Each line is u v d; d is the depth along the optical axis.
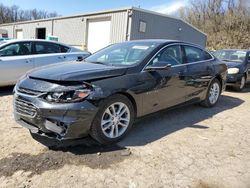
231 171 3.23
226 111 5.89
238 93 8.52
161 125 4.68
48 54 7.28
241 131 4.63
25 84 3.58
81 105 3.31
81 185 2.82
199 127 4.70
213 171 3.21
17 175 2.94
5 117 4.72
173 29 20.78
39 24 27.27
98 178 2.95
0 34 30.47
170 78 4.54
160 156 3.50
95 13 19.66
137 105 4.02
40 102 3.32
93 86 3.45
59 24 24.16
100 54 4.92
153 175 3.05
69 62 4.53
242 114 5.73
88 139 3.89
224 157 3.59
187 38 22.42
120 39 18.02
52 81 3.41
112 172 3.07
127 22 17.42
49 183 2.83
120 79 3.77
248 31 37.81
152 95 4.23
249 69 9.23
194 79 5.18
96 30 20.08
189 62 5.20
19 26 31.20
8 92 6.78
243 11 40.06
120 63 4.26
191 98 5.28
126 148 3.68
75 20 22.06
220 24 41.50
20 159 3.27
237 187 2.92
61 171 3.05
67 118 3.26
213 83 5.98
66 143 3.72
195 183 2.95
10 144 3.65
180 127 4.64
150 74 4.18
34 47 7.14
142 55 4.34
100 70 3.73
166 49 4.70
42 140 3.79
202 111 5.75
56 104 3.27
